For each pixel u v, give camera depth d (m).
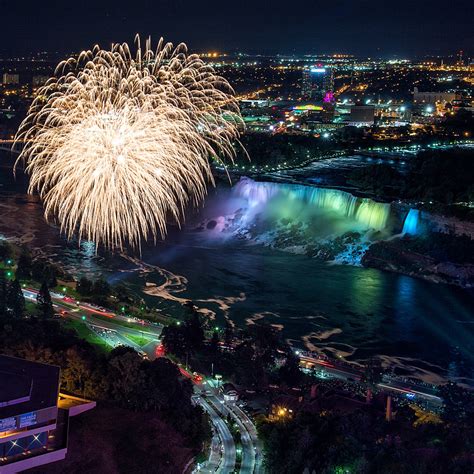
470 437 162.88
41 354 182.12
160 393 173.38
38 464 144.88
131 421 166.75
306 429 162.75
